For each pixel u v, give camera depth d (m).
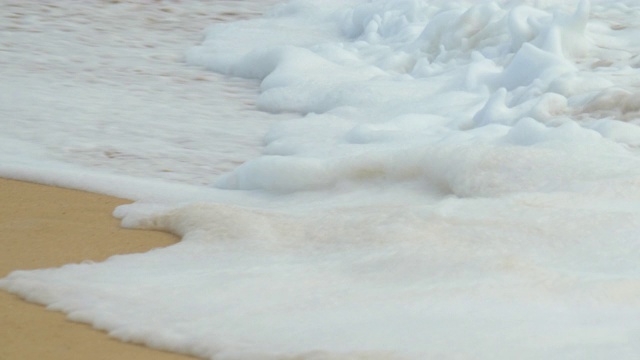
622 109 6.36
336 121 7.38
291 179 5.59
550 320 3.28
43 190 5.60
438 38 9.34
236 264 4.10
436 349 3.04
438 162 5.28
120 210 5.18
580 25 8.08
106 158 6.49
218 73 9.62
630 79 7.15
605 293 3.49
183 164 6.45
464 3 10.35
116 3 12.54
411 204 5.00
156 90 8.73
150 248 4.57
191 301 3.59
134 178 5.97
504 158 5.13
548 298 3.47
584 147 5.47
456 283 3.62
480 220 4.42
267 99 8.27
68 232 4.80
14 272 3.96
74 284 3.79
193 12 12.39
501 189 4.92
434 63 8.94
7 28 10.87
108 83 8.86
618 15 9.01
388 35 10.33
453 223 4.42
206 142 7.05
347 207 4.94
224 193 5.69
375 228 4.37
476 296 3.49
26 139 6.85
